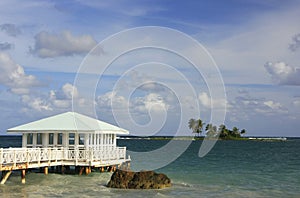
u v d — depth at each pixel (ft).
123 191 86.58
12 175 104.53
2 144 368.68
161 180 93.09
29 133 110.32
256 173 136.67
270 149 377.71
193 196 84.07
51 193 82.99
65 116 116.57
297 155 270.87
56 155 102.99
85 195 81.61
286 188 98.32
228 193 89.35
